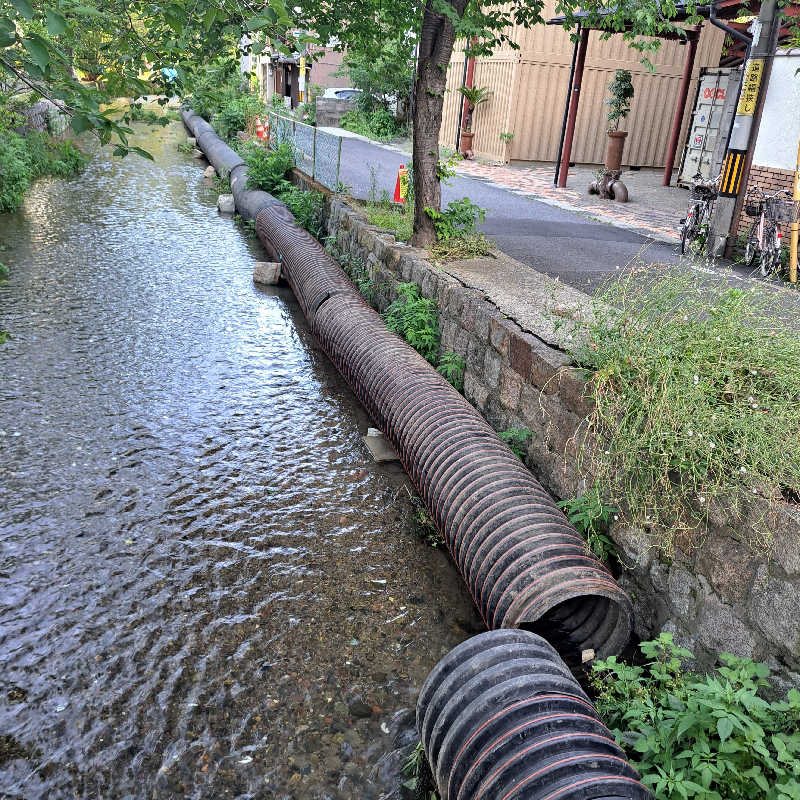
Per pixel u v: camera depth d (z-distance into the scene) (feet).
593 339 15.69
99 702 11.93
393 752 11.38
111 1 13.30
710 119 53.78
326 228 39.14
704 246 32.32
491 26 27.37
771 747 9.46
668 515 12.68
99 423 20.81
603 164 70.74
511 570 12.39
